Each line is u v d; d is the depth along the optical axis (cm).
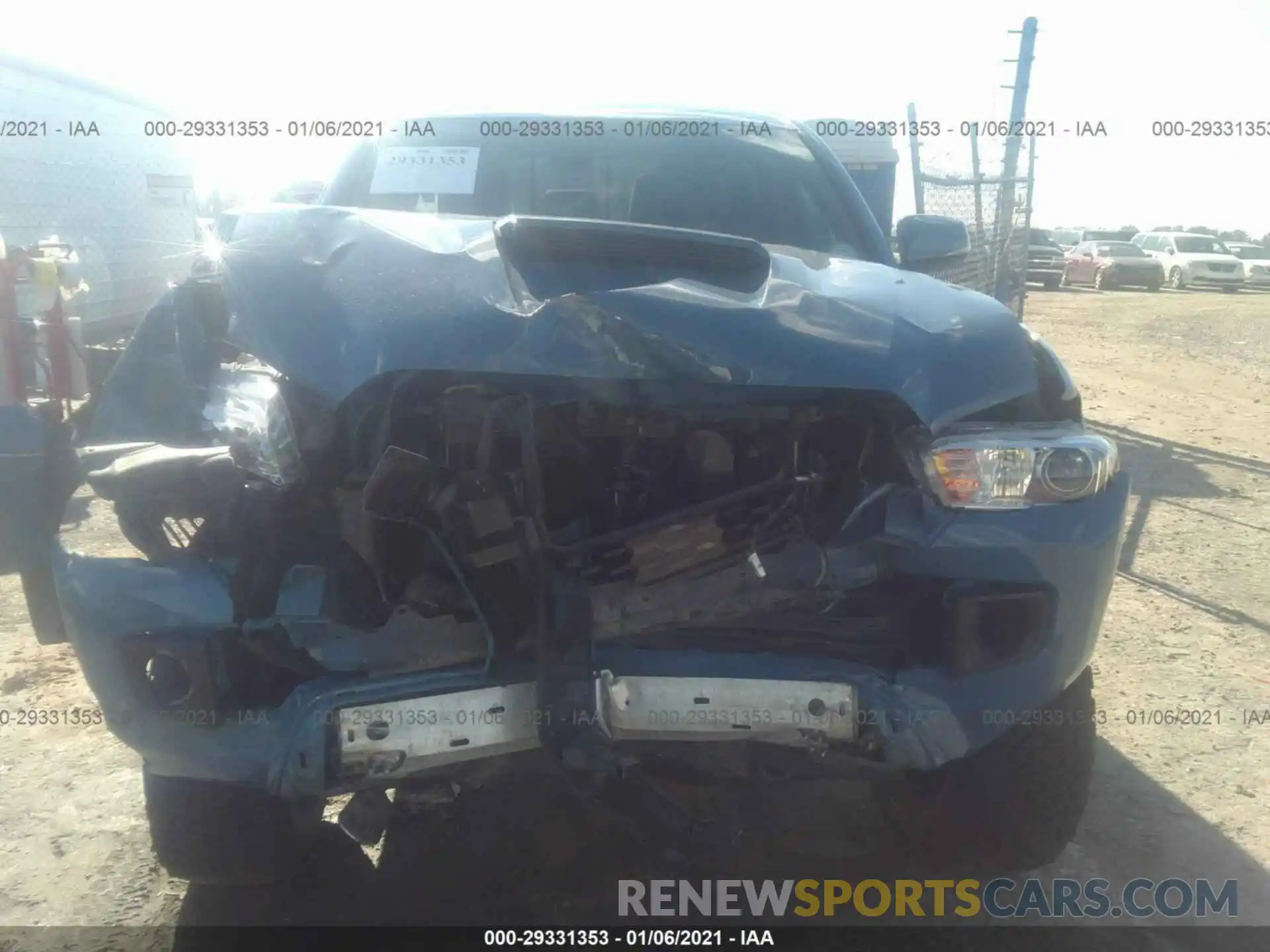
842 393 244
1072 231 4244
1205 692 417
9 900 286
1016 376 255
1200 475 794
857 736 241
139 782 343
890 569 247
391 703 231
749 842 315
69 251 582
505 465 246
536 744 237
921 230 350
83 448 263
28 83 840
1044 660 249
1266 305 2688
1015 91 989
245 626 233
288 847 275
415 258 260
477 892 292
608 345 238
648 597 234
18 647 445
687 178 387
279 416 237
